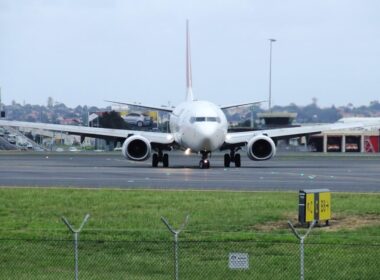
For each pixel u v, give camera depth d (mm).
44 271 78438
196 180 159000
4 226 99062
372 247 86250
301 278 69312
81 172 185125
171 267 79312
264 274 76375
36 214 108625
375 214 108688
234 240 89625
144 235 92562
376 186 147875
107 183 151500
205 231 94250
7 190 135125
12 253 85375
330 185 149500
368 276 75562
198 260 81812
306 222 99062
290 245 87500
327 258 81750
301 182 156000
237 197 125125
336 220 104375
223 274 76625
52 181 156625
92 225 99688
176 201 120250
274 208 113062
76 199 123000
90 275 76938
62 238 91062
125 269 78938
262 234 92125
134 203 118312
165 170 193250
